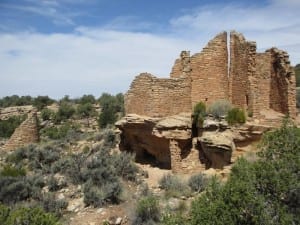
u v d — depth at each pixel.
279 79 30.17
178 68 33.09
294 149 18.38
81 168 29.73
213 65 31.39
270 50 30.77
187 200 23.59
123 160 30.16
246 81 29.56
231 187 15.79
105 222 21.72
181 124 28.73
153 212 21.95
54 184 27.36
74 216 23.11
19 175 30.70
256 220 14.98
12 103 113.81
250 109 29.05
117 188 25.12
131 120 30.48
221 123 28.17
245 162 19.02
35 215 18.22
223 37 31.62
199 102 30.09
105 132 39.94
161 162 31.41
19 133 41.47
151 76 30.20
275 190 16.67
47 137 63.38
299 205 16.64
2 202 25.86
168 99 30.09
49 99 116.38
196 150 29.27
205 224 15.20
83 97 115.06
